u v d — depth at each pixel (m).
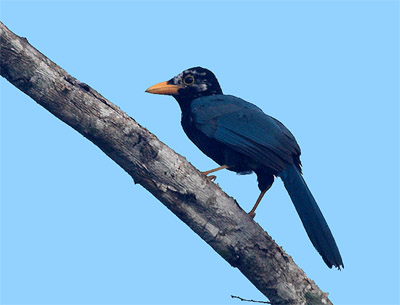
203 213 10.63
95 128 10.11
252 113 12.93
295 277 10.99
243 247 10.73
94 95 10.20
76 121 10.12
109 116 10.16
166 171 10.38
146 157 10.28
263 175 13.14
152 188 10.50
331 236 11.55
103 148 10.35
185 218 10.67
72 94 10.02
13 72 9.85
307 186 12.25
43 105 10.12
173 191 10.47
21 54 9.79
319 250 11.57
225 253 10.80
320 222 11.65
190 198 10.53
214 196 10.63
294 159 12.86
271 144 12.37
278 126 12.77
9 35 9.76
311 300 10.98
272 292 10.93
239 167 13.10
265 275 10.84
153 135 10.47
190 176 10.48
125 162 10.38
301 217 11.82
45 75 9.91
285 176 12.28
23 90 10.05
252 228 10.82
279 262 10.90
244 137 12.62
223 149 13.13
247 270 10.87
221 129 12.92
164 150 10.38
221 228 10.68
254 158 12.48
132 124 10.29
